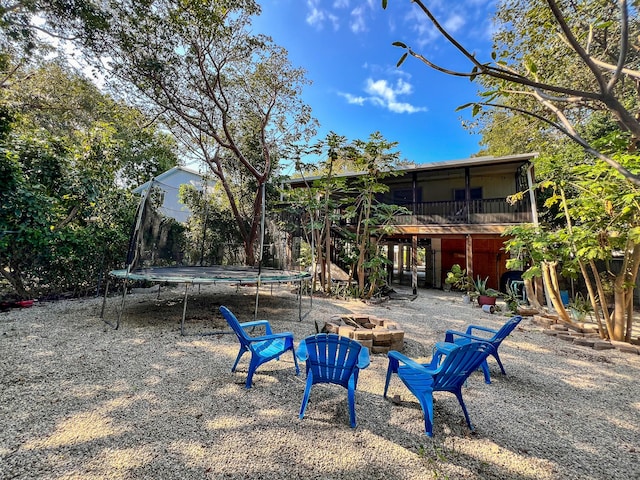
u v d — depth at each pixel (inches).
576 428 98.4
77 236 260.2
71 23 283.9
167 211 330.3
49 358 137.0
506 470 78.3
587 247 185.2
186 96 363.6
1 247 213.0
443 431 94.6
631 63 154.9
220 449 82.0
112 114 430.6
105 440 83.4
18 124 278.2
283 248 425.1
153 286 354.9
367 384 125.9
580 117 278.4
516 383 132.5
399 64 61.5
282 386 120.6
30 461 74.3
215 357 147.8
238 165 483.8
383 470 77.1
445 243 495.5
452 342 151.7
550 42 215.6
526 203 375.6
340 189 383.6
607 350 180.1
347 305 305.3
